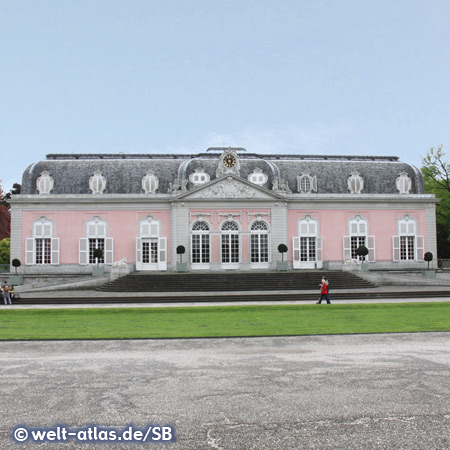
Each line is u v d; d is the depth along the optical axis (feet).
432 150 202.90
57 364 48.26
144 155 175.73
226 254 158.61
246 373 44.09
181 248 152.66
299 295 109.81
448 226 204.95
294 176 167.53
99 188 161.99
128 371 45.21
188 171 163.02
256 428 31.32
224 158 159.33
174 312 88.74
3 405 35.73
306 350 54.13
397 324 72.43
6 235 254.27
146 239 160.76
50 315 85.97
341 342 58.75
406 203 168.35
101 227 160.66
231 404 35.63
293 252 162.50
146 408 34.96
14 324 76.02
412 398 36.52
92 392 38.65
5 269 166.91
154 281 129.39
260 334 64.28
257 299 108.99
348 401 35.99
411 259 167.94
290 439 29.68
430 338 60.95
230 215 158.92
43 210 160.25
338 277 131.75
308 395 37.42
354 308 91.50
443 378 41.81
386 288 126.93
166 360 49.73
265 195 160.25
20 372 45.09
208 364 47.73
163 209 161.27
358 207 166.61
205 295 110.73
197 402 36.11
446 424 31.71
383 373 43.60
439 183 200.64
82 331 68.69
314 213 165.07
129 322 77.51
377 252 166.20
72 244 159.94
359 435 30.14
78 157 173.06
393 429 30.99
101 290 127.54
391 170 172.35
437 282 132.98
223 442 29.37
